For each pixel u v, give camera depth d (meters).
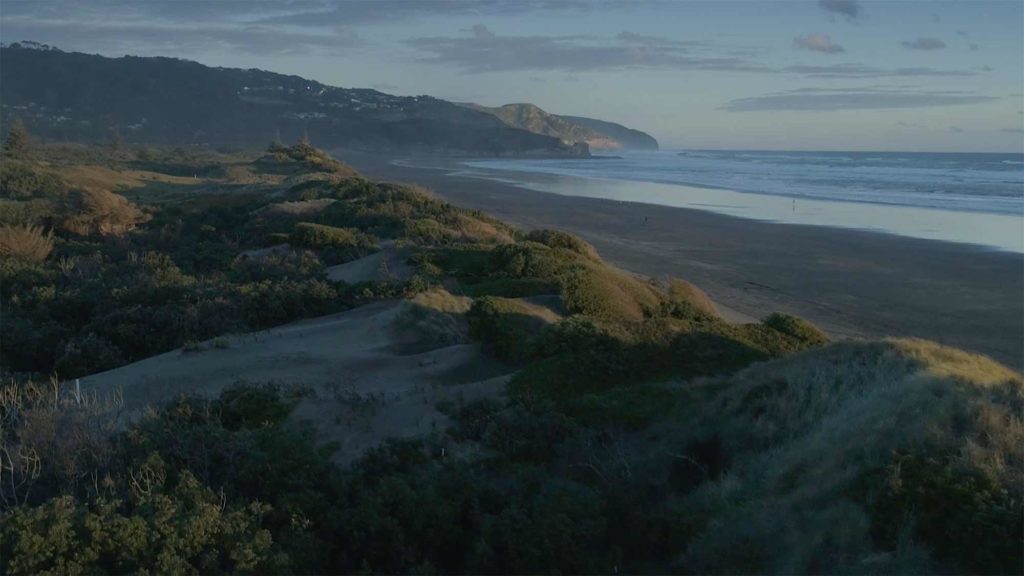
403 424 9.53
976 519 5.57
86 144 126.44
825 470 6.95
